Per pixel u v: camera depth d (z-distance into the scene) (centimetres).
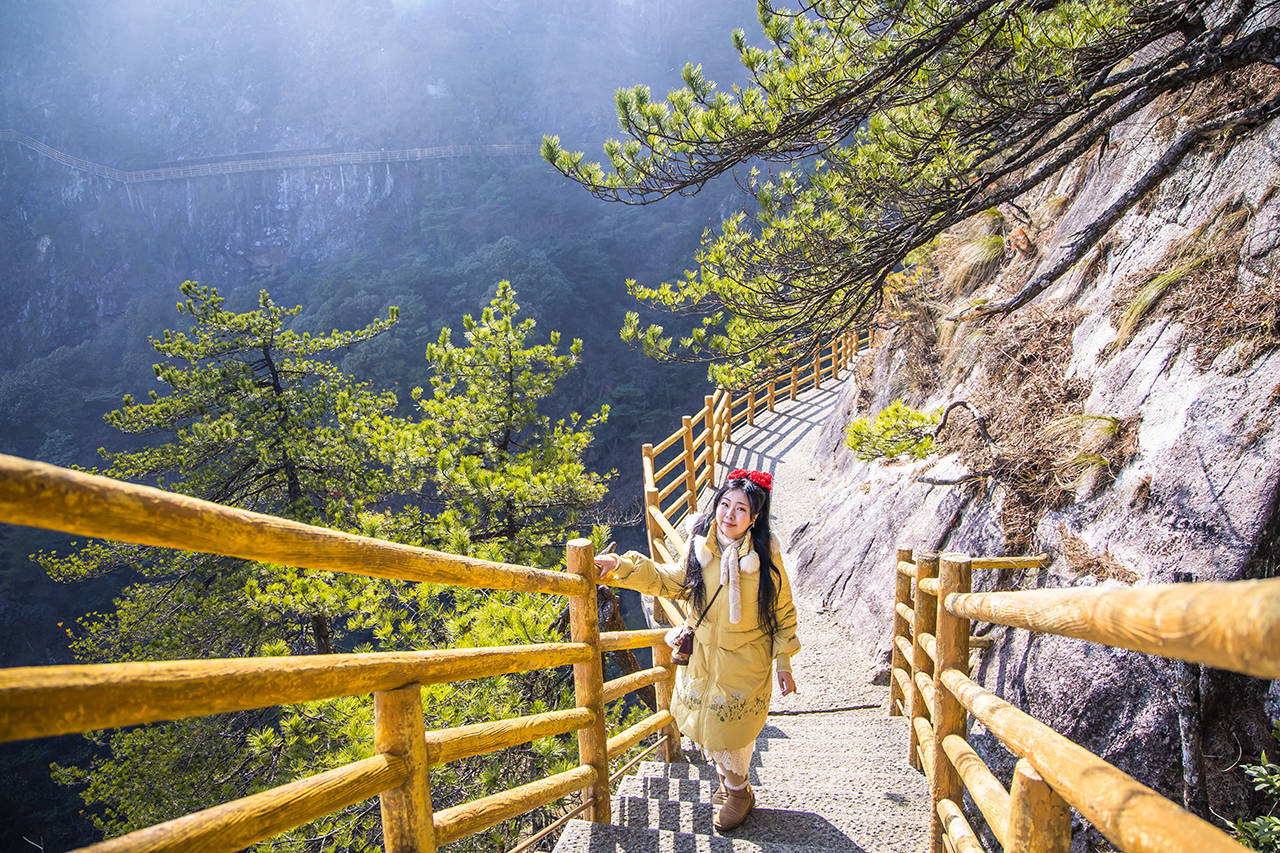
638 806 356
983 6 423
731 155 521
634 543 4056
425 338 5822
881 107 501
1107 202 667
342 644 2283
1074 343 593
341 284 6956
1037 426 553
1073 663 397
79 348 7500
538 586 247
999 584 497
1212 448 393
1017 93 484
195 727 1049
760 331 705
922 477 670
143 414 1467
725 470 1357
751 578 311
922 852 331
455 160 9194
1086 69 467
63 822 2583
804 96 493
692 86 521
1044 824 122
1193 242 501
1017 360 638
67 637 3991
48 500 96
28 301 8800
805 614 760
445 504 1200
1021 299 451
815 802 375
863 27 471
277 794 138
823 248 580
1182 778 340
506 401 1176
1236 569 354
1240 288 438
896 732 491
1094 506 453
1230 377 409
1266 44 382
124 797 1052
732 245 668
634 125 527
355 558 156
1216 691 337
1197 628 62
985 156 504
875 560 715
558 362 1172
